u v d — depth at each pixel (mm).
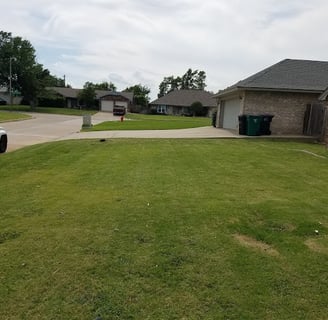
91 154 10453
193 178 7246
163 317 2686
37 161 9258
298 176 7824
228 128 22906
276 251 3816
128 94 78625
